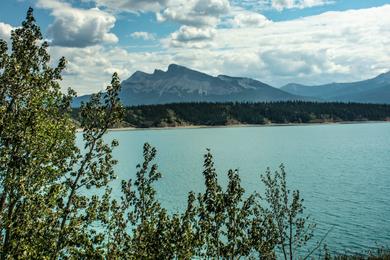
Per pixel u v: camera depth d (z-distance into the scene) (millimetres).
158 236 22875
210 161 23172
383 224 70062
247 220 24484
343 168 144500
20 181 21078
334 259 51188
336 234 64688
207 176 23109
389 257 48938
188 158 194250
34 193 22125
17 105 24188
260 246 27547
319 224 70812
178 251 22328
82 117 26109
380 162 158500
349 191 101125
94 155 25828
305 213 79062
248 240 24500
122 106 26109
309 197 94875
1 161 22578
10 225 20547
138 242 23969
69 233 22500
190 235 22438
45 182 23297
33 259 20484
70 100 26484
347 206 84562
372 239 61938
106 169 25875
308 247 57688
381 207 82875
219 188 23266
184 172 146375
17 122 23203
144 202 27031
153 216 25891
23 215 21578
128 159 198625
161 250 22641
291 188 106688
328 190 103250
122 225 25484
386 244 59094
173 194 104562
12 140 22688
